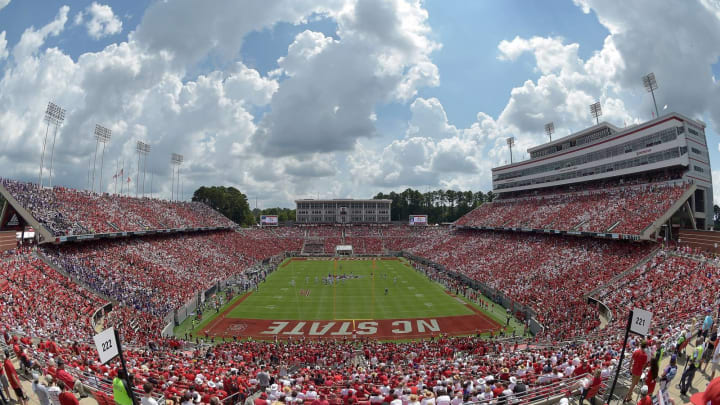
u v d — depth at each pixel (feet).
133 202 233.35
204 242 263.49
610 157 211.20
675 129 170.81
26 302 103.91
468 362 85.81
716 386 17.98
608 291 136.36
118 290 140.97
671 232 163.53
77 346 75.15
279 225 426.51
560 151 254.88
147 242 209.77
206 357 94.68
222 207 464.24
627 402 46.24
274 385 54.75
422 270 261.65
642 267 140.56
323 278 240.12
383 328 142.61
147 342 106.32
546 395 51.29
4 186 147.95
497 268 209.46
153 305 141.59
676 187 166.91
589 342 92.63
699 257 125.29
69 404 34.30
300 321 150.30
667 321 88.38
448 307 170.40
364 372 81.30
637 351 42.14
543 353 86.38
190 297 163.63
